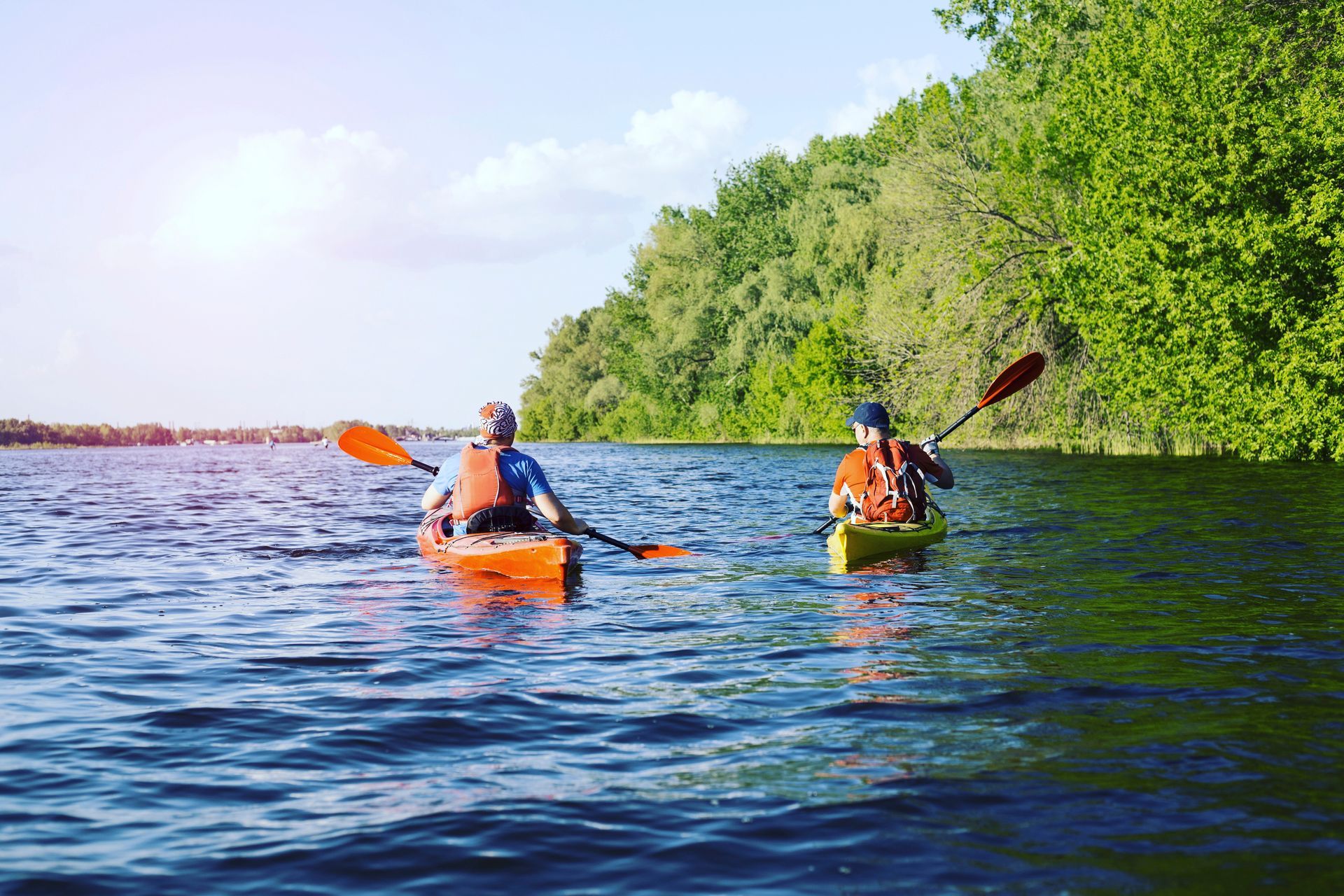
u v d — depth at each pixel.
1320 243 16.59
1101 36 20.02
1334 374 16.58
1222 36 18.98
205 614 5.69
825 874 2.27
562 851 2.42
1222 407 18.70
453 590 6.45
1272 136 17.34
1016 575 6.49
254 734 3.40
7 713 3.67
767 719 3.46
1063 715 3.39
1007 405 24.75
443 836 2.52
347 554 8.54
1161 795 2.65
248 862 2.38
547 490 7.50
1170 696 3.59
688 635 4.95
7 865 2.36
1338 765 2.85
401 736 3.34
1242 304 17.42
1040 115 25.84
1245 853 2.30
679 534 9.57
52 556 8.51
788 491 15.88
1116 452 23.27
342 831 2.56
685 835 2.49
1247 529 8.56
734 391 53.00
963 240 24.56
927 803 2.64
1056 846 2.36
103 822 2.64
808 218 44.47
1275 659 4.11
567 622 5.34
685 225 58.94
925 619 5.18
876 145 28.70
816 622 5.18
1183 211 18.27
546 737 3.32
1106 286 19.89
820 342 37.62
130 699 3.87
